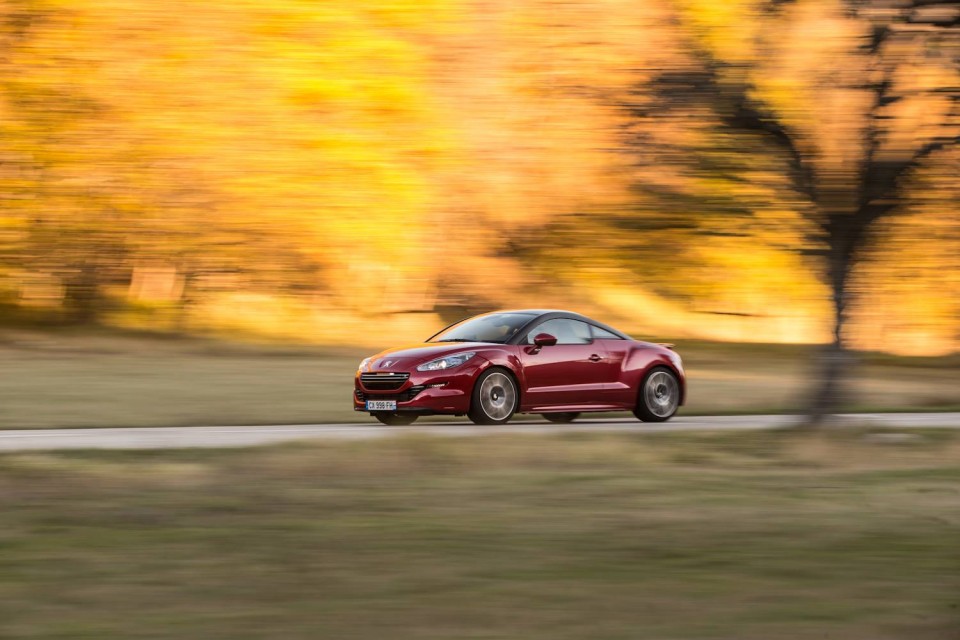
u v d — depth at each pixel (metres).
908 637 6.97
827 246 17.89
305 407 23.72
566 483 13.18
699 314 53.34
